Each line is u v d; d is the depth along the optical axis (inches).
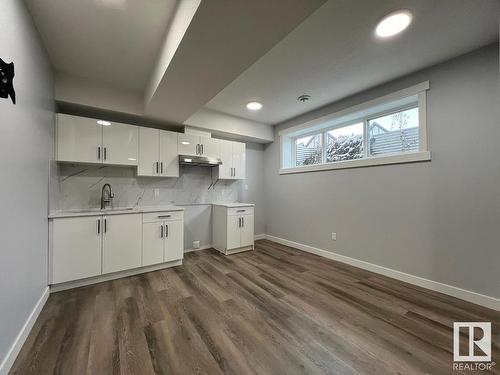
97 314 74.3
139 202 132.4
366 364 53.6
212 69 75.0
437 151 91.9
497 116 78.0
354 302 83.3
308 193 151.2
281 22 54.6
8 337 51.1
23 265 60.6
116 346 59.1
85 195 115.5
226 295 88.6
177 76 79.2
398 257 104.4
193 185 154.6
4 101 49.4
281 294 89.7
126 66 94.3
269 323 70.1
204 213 159.6
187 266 122.5
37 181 73.2
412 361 54.6
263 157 190.2
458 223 86.7
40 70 75.3
